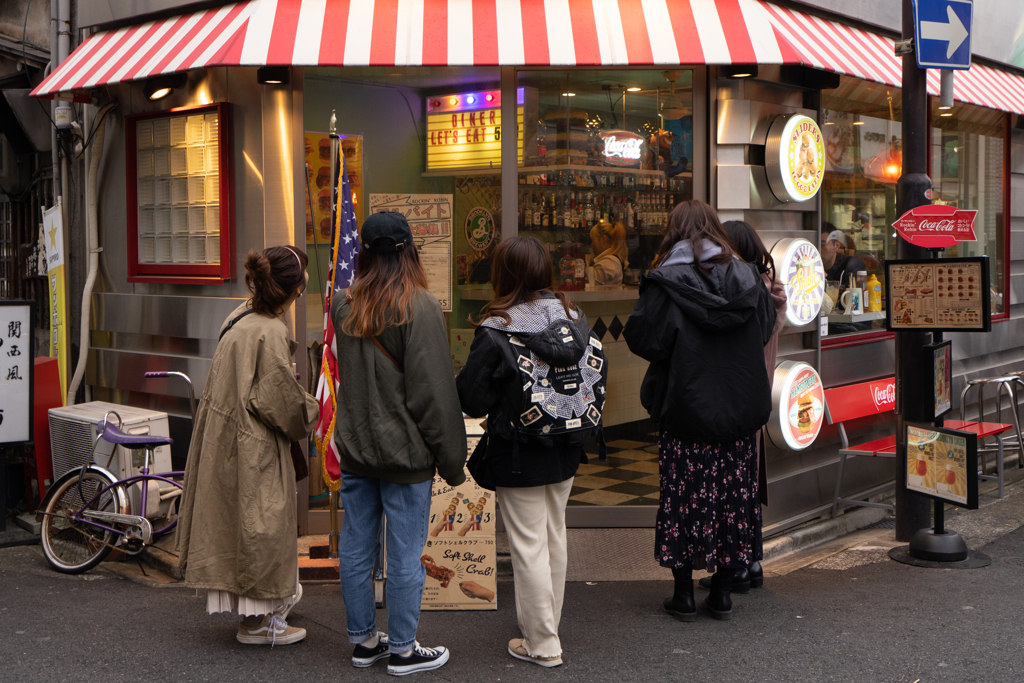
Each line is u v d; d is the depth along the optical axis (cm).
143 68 514
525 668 367
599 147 555
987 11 781
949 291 501
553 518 376
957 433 491
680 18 508
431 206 560
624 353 575
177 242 589
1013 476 748
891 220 702
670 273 401
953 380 766
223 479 371
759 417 405
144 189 603
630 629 412
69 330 639
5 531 574
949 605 440
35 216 782
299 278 381
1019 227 884
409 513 354
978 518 612
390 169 557
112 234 625
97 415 557
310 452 547
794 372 541
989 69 795
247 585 365
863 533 586
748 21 510
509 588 469
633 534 549
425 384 340
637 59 488
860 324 657
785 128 546
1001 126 852
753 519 420
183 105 571
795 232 584
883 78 562
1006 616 425
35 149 748
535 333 351
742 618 426
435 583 435
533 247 365
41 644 390
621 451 572
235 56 473
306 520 545
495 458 363
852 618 424
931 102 748
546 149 552
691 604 422
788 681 354
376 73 549
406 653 359
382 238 347
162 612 434
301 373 542
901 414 537
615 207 560
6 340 555
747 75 538
